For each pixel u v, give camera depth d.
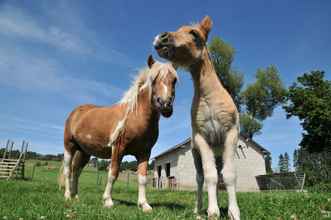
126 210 5.21
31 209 4.39
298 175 28.91
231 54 42.25
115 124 6.46
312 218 4.75
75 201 6.37
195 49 4.16
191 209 5.64
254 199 6.71
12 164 23.52
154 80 5.84
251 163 33.31
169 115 5.77
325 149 36.25
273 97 44.75
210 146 4.27
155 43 4.10
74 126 7.61
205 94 4.19
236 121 4.22
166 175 34.19
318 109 35.47
